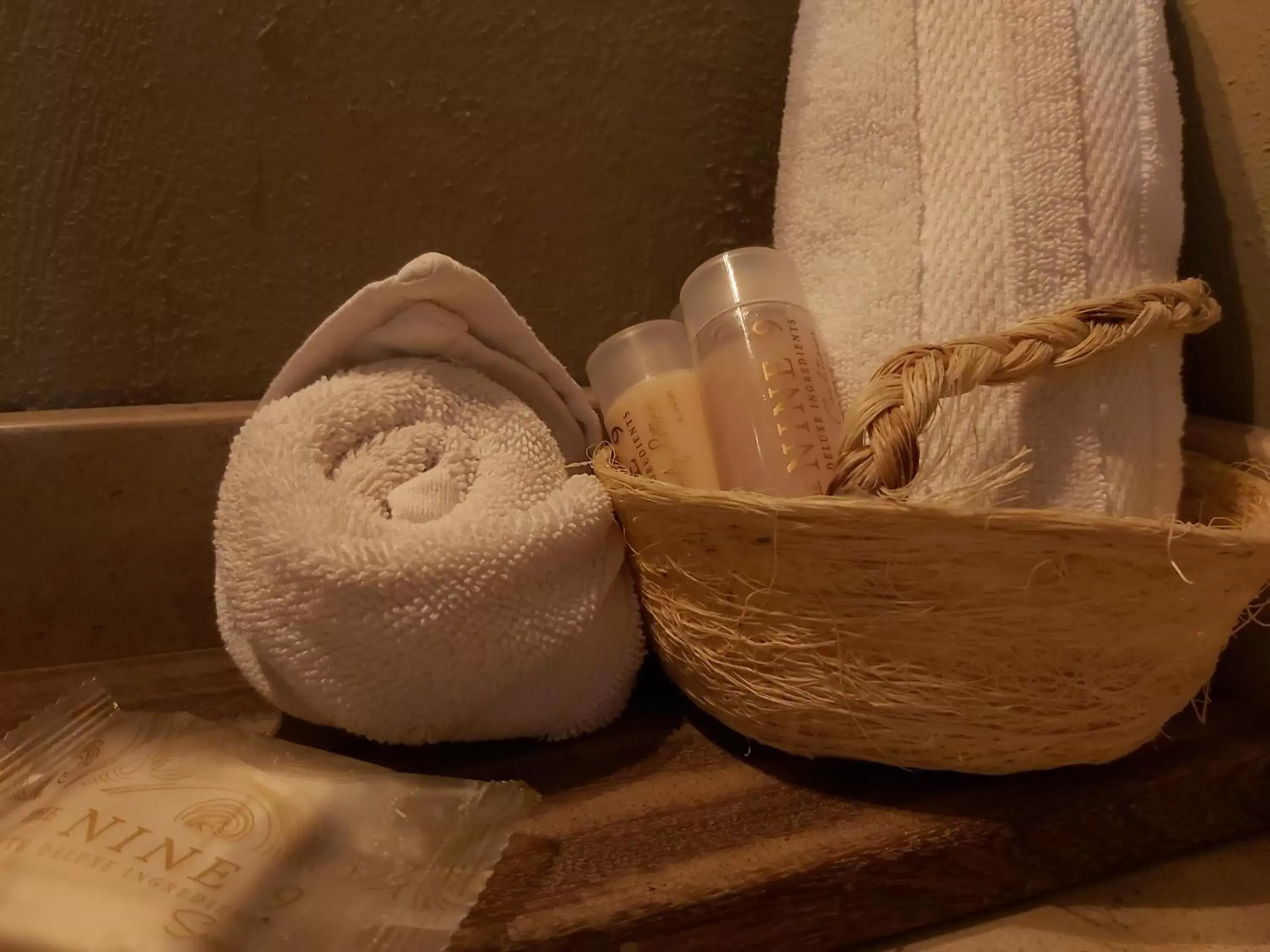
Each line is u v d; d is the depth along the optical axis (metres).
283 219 0.28
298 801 0.20
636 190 0.31
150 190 0.27
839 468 0.19
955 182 0.23
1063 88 0.22
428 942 0.17
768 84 0.31
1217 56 0.26
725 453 0.23
